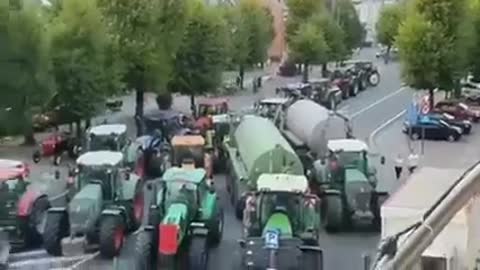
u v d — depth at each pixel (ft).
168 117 181.68
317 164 123.44
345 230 115.03
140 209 112.06
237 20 273.13
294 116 155.94
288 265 82.99
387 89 298.35
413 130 193.67
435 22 215.10
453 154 175.94
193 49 221.66
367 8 479.00
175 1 206.28
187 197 98.58
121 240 100.42
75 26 181.37
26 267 93.09
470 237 45.70
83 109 181.57
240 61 277.64
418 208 58.85
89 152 120.06
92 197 100.68
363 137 196.44
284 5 355.77
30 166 158.92
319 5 320.29
